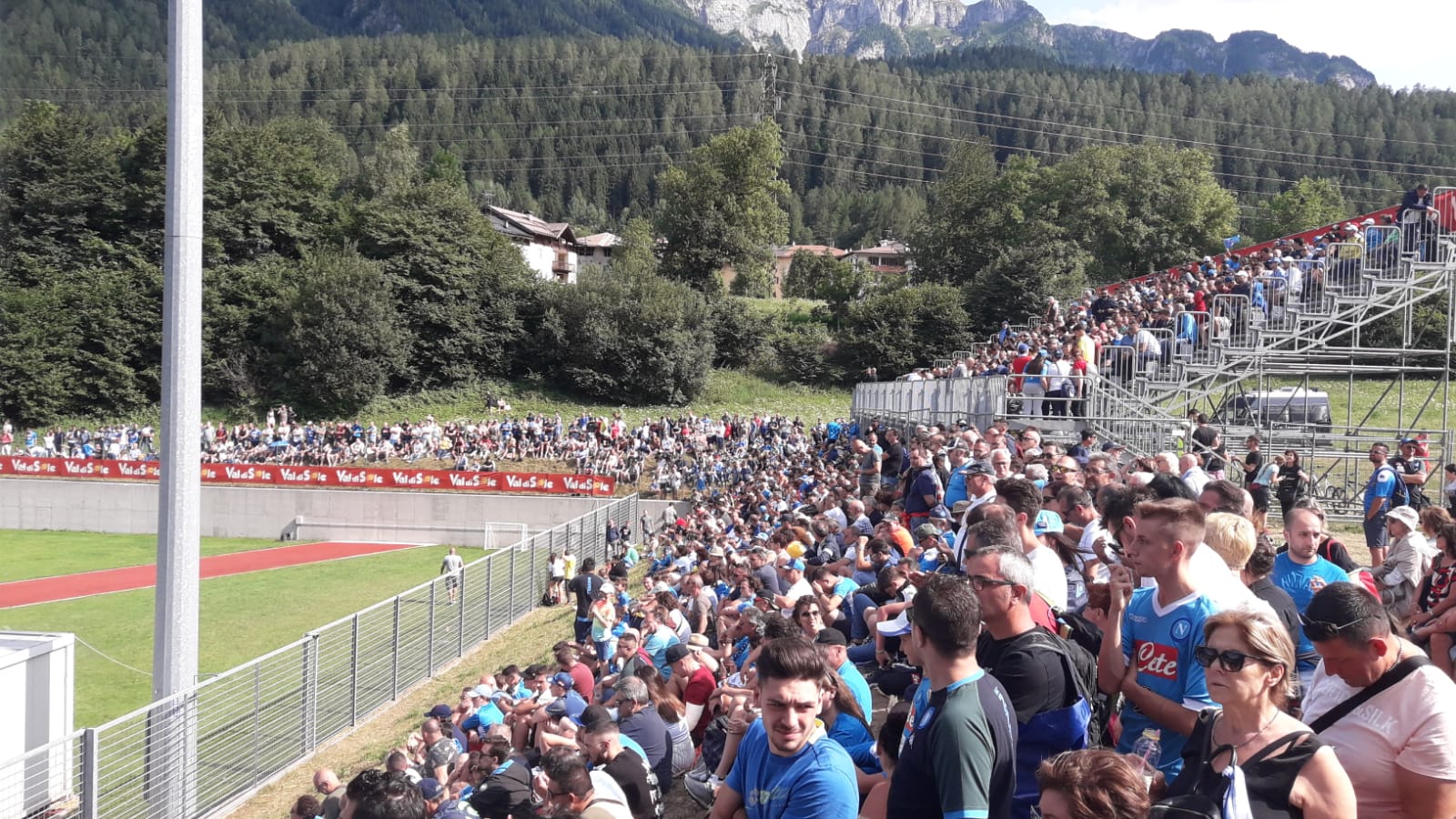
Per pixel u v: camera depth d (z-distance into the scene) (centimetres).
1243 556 592
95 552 4066
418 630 2078
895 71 19350
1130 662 506
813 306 8619
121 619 2938
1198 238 7906
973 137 15125
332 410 6225
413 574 3656
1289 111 15150
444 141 15925
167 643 1345
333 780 1138
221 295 6431
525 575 2781
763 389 6669
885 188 15450
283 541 4409
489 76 17375
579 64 17462
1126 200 7906
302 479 4444
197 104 1353
